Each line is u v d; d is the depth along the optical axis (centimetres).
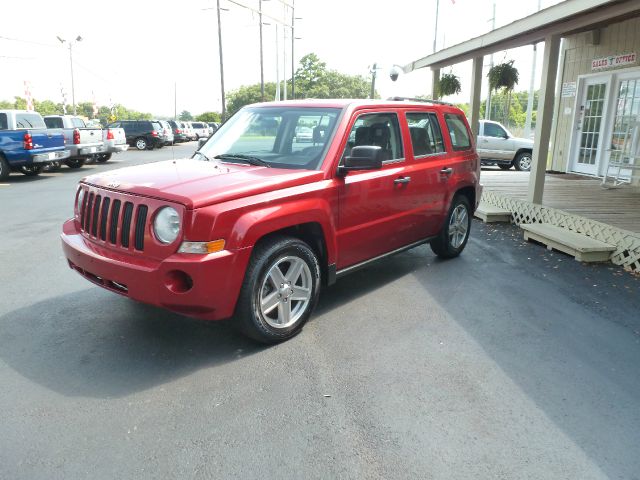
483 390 328
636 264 588
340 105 460
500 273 579
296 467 254
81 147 1661
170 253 331
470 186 627
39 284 519
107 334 404
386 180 478
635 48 1055
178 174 386
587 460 263
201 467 253
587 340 406
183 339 397
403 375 346
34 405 304
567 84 1288
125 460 257
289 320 396
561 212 731
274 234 387
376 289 519
